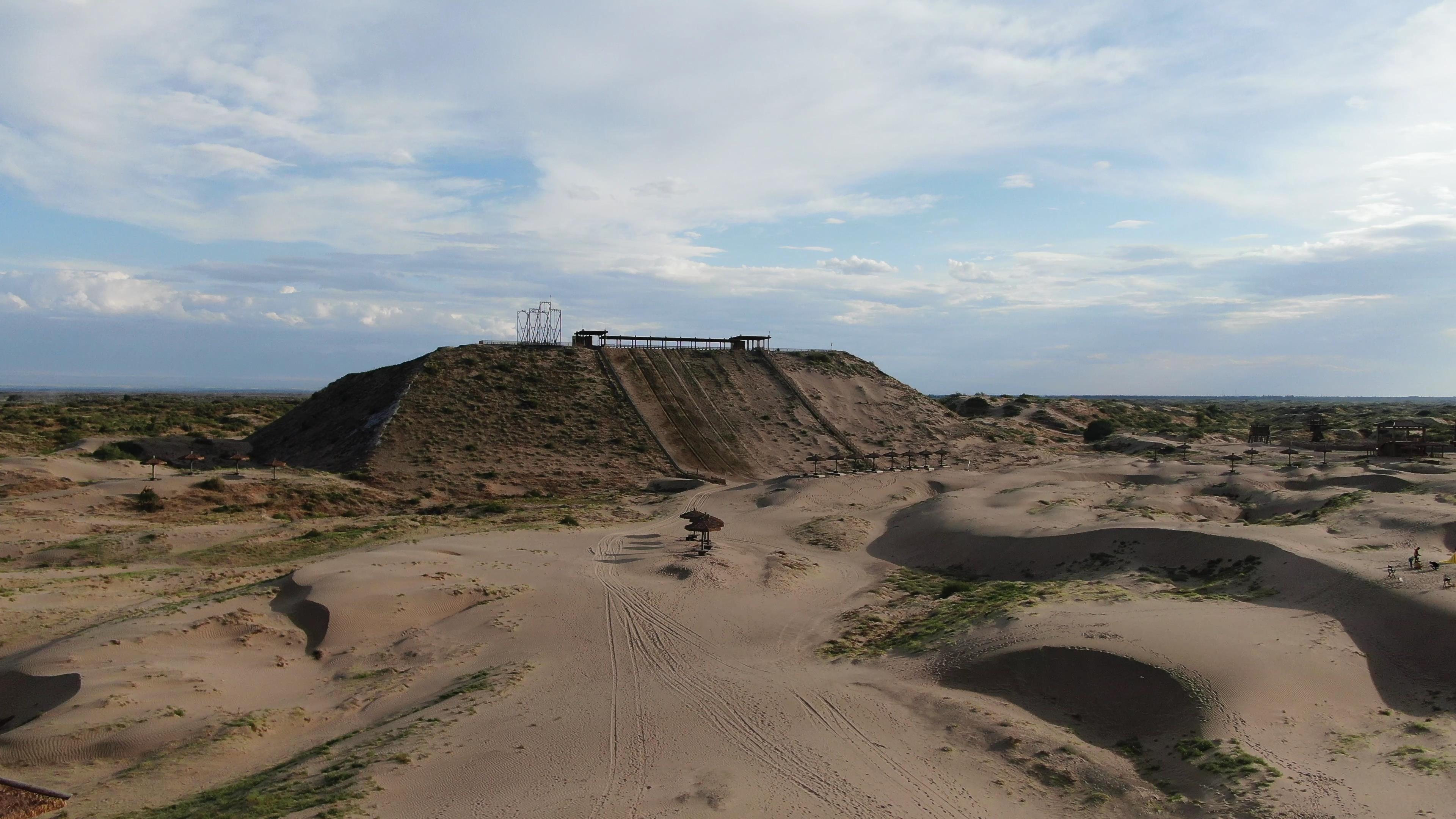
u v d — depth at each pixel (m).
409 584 32.59
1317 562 26.91
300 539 43.66
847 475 60.59
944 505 46.47
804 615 31.02
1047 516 41.28
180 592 34.16
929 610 30.27
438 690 23.89
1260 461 61.88
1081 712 19.84
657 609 30.98
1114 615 24.16
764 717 20.39
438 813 15.41
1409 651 20.91
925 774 17.09
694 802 15.62
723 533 45.88
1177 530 33.34
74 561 38.81
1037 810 15.70
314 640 28.20
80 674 23.58
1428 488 41.91
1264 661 20.23
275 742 21.23
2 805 16.67
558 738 19.14
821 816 15.19
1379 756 16.64
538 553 39.78
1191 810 15.46
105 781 18.75
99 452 60.31
